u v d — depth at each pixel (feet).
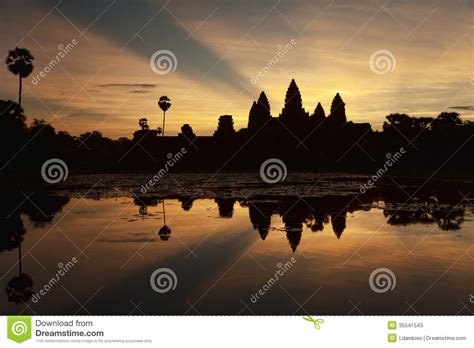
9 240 34.40
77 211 51.26
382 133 172.65
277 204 58.23
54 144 133.90
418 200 62.69
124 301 20.65
